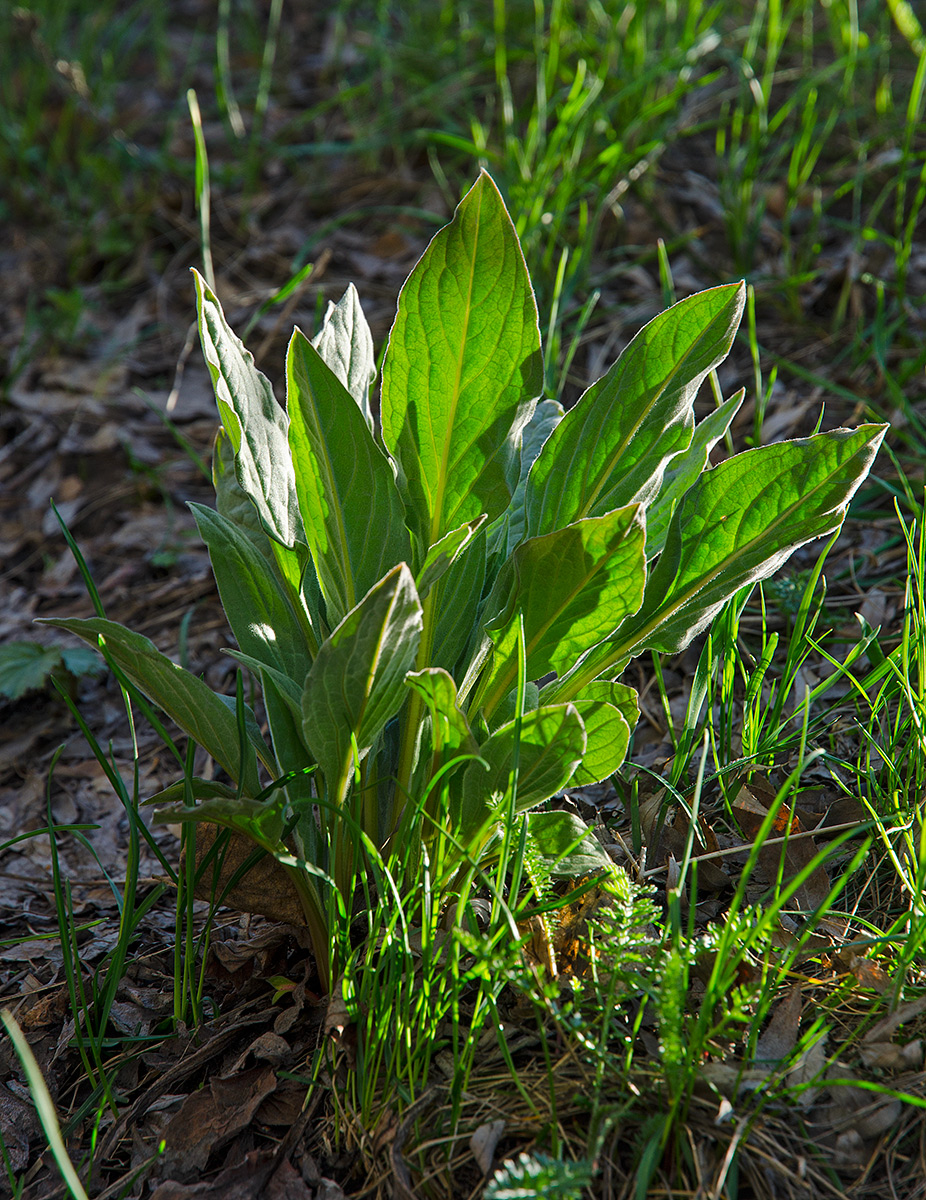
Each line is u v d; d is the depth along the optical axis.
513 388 0.82
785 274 1.45
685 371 0.83
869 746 0.95
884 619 1.05
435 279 0.80
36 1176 0.85
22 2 2.42
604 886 0.82
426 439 0.83
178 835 1.05
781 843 0.91
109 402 1.55
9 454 1.50
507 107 1.50
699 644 1.07
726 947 0.78
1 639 1.21
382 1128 0.82
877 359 1.19
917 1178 0.79
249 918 0.95
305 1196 0.81
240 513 0.90
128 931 0.87
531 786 0.82
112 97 2.28
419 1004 0.81
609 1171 0.79
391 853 0.86
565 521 0.86
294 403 0.81
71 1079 0.89
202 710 0.85
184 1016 0.90
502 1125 0.80
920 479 1.13
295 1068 0.86
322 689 0.79
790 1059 0.81
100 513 1.39
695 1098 0.80
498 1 1.55
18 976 0.95
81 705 1.17
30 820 1.08
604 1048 0.79
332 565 0.84
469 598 0.86
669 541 0.85
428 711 0.86
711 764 0.97
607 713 0.82
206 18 2.64
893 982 0.84
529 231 1.41
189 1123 0.85
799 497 0.85
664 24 1.95
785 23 1.81
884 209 1.53
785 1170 0.78
